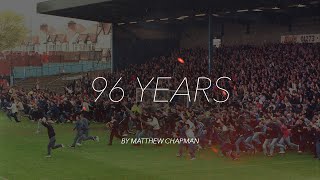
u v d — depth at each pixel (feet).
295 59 109.09
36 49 124.47
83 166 59.72
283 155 67.36
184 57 130.41
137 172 55.88
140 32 143.43
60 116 101.45
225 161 63.05
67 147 74.13
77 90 116.88
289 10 125.80
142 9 120.37
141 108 90.33
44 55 125.18
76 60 129.59
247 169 57.88
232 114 68.08
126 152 69.97
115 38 139.74
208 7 115.55
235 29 142.72
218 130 66.74
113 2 107.65
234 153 65.16
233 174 54.70
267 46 125.80
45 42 125.70
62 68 126.52
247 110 76.07
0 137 82.84
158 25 144.97
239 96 94.68
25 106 108.17
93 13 125.90
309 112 79.05
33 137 83.66
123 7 116.37
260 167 58.85
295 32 130.93
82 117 75.20
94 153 69.26
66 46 129.29
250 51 123.03
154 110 86.33
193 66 121.29
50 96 105.91
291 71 100.53
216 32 145.89
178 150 71.00
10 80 120.98
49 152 65.26
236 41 142.51
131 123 82.99
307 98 85.66
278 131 66.74
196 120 70.44
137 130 76.07
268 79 100.73
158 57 141.90
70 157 65.87
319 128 65.36
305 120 69.15
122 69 136.77
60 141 79.92
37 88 115.03
